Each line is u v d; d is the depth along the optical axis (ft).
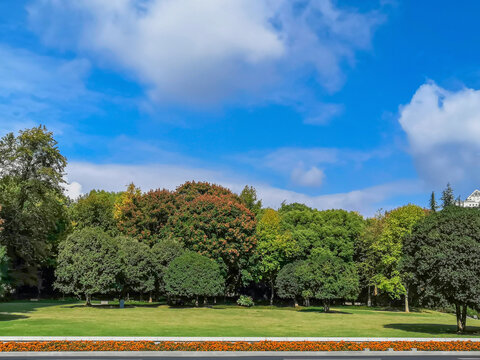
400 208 186.91
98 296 193.36
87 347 66.33
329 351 69.31
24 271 174.29
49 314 115.14
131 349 66.44
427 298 105.70
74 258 138.41
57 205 173.88
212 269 149.79
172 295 159.53
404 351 70.74
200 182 197.67
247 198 246.06
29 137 159.53
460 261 87.71
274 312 145.28
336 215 195.83
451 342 77.41
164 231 175.73
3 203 154.61
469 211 97.60
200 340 76.23
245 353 66.64
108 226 203.82
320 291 155.43
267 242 184.34
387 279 174.70
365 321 123.34
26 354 62.08
